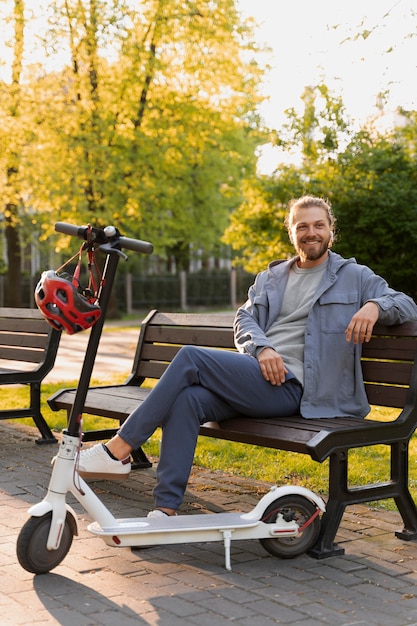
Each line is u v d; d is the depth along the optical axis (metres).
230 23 21.75
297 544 3.47
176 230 29.67
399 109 12.68
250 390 3.72
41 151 21.97
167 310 35.09
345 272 3.98
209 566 3.37
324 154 14.56
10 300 28.73
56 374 10.98
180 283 35.50
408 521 3.77
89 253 3.27
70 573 3.26
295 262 4.14
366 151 14.20
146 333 5.36
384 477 4.99
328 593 3.08
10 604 2.92
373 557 3.49
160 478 3.55
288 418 3.82
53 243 27.98
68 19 21.05
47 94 21.97
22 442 6.11
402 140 14.59
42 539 3.20
